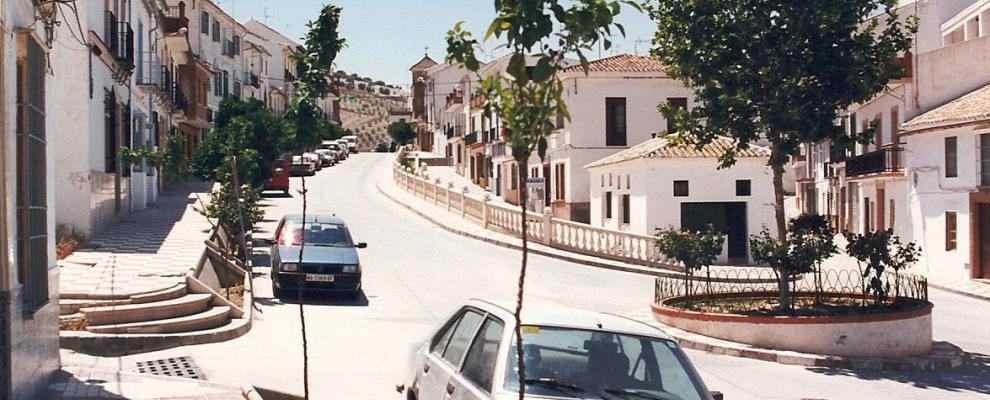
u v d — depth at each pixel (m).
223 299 17.30
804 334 16.38
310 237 22.42
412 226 41.06
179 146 22.91
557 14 5.06
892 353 16.44
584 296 23.97
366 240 34.75
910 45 18.17
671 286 20.09
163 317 15.55
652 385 6.89
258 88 85.69
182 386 10.92
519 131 5.09
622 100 45.16
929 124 31.27
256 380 12.59
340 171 74.94
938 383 14.72
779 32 17.66
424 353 8.73
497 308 7.77
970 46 34.00
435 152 92.19
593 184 41.12
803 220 18.38
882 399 13.45
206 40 69.06
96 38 24.47
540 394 6.60
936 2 43.44
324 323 18.03
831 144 18.72
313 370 13.55
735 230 33.81
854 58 17.66
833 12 17.23
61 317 14.60
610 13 5.17
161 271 18.86
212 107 70.19
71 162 23.80
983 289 27.95
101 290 16.11
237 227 23.91
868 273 18.16
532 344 7.06
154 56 37.88
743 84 18.03
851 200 44.06
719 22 17.67
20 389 8.57
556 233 35.00
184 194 43.56
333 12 9.23
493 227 39.56
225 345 15.15
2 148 8.16
